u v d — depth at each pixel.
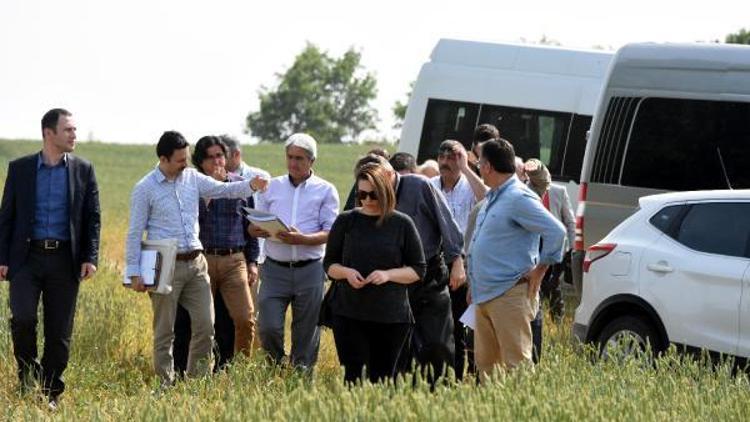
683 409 9.66
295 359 13.95
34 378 12.90
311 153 14.05
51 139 13.12
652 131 18.95
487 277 11.91
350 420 8.63
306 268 13.95
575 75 23.97
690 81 18.77
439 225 12.59
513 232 11.88
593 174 19.27
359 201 11.82
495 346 12.18
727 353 12.80
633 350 11.59
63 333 13.12
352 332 11.55
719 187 18.52
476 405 8.85
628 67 19.19
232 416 9.23
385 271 11.43
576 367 11.42
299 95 165.25
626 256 13.92
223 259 14.44
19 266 13.03
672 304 13.34
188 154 13.73
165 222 13.68
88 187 13.30
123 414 10.31
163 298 13.66
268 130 166.75
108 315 15.38
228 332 14.91
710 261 13.12
